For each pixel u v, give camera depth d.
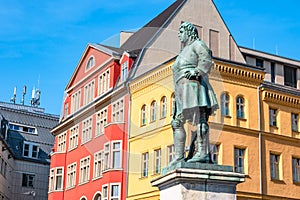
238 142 29.25
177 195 5.93
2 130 46.84
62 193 37.28
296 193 30.98
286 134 31.50
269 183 29.92
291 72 35.34
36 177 50.88
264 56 34.31
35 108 57.56
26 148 51.12
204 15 31.77
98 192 31.72
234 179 6.05
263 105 30.94
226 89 29.41
